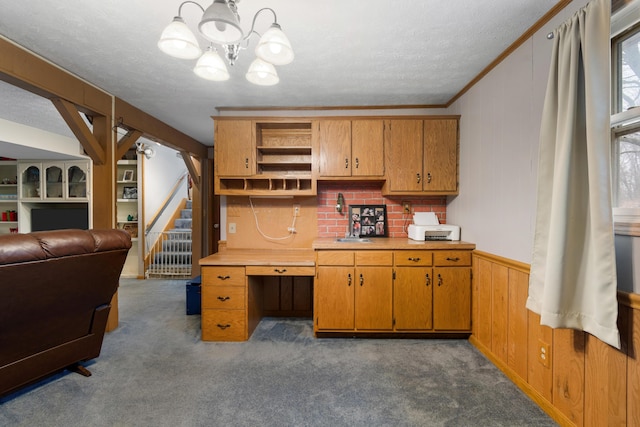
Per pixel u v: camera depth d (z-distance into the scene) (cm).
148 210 551
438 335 276
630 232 132
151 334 287
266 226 337
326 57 220
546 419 172
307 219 335
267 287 338
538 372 185
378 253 269
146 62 228
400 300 269
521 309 200
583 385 153
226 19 121
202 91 281
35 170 506
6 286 157
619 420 135
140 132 334
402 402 187
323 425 168
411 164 295
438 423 169
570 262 147
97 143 276
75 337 211
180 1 162
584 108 145
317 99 301
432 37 196
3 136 366
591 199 135
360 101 308
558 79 156
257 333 289
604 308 131
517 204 205
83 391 197
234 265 270
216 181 303
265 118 300
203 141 493
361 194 332
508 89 214
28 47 207
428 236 290
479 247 256
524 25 184
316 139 299
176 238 586
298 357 242
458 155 294
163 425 167
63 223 498
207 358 240
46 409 179
